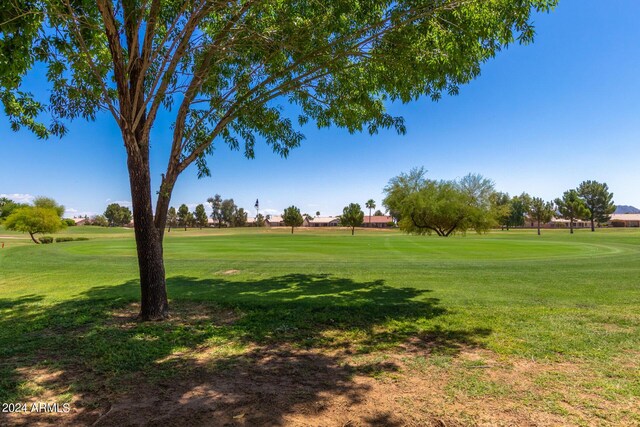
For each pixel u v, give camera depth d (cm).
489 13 625
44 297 855
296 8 724
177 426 320
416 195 5250
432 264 1348
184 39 639
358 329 604
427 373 431
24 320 657
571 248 2192
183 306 759
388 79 760
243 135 925
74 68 756
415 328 604
